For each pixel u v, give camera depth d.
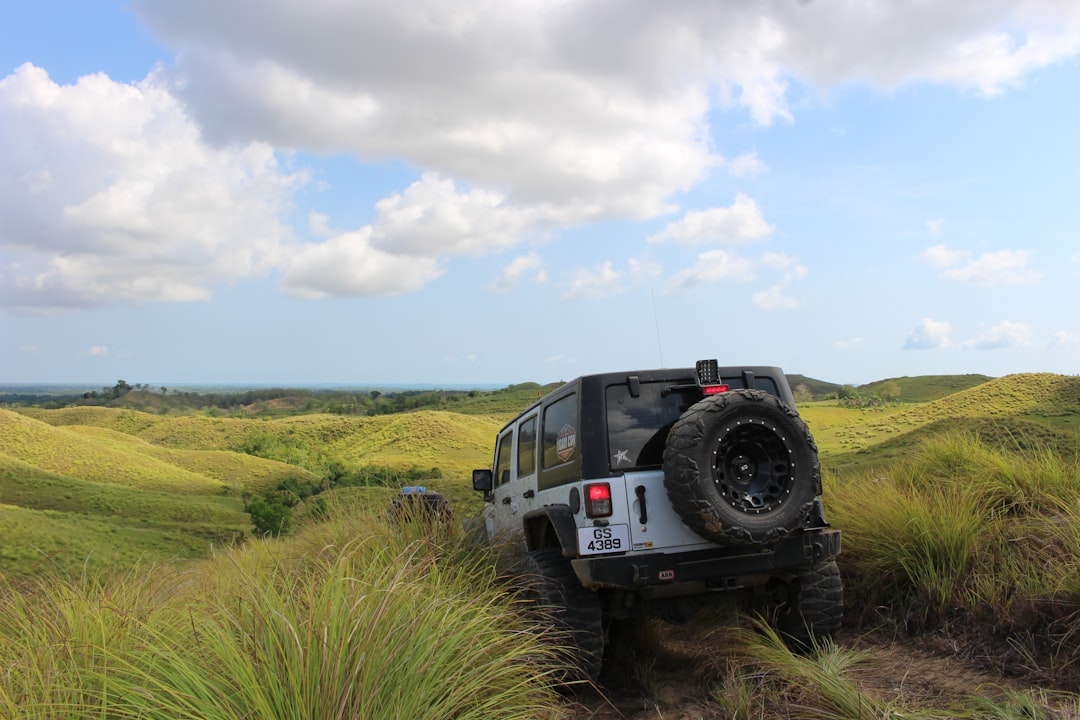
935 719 3.22
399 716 2.76
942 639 4.53
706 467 4.13
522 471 5.90
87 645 3.36
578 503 4.45
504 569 4.93
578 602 4.48
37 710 2.84
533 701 3.45
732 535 4.10
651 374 4.70
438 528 5.53
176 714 2.66
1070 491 5.70
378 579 3.64
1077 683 3.58
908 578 5.26
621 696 4.44
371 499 6.41
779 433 4.26
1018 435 7.60
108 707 2.80
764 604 4.98
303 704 2.66
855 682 3.87
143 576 4.70
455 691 3.03
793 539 4.47
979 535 5.31
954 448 7.13
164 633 3.39
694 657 4.95
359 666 2.75
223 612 3.25
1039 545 4.89
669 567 4.30
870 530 5.54
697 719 3.81
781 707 3.69
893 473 7.01
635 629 5.29
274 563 5.21
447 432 173.38
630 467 4.46
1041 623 4.15
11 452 121.50
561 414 4.96
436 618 3.36
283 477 129.50
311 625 2.93
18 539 45.09
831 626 4.65
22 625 3.81
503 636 3.63
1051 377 89.00
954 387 194.00
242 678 2.73
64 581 4.24
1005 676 3.87
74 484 98.81
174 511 88.50
